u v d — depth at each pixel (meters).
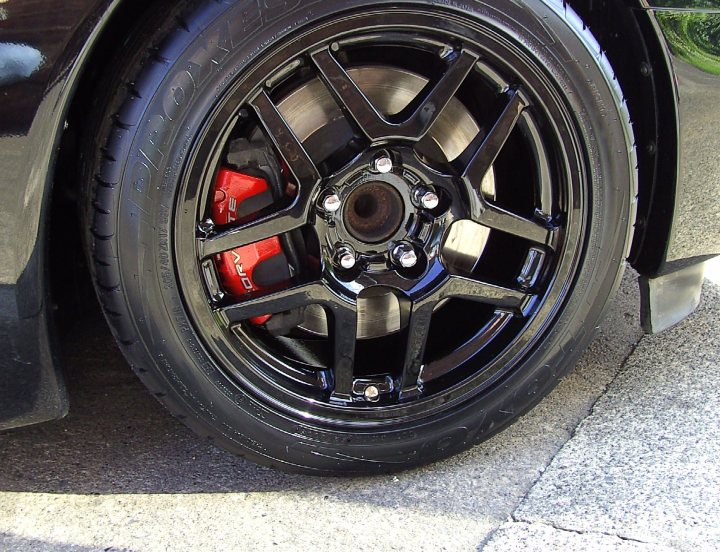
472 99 1.45
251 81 1.30
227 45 1.28
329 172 1.37
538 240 1.46
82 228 1.33
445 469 1.51
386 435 1.46
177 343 1.35
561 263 1.47
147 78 1.27
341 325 1.42
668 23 1.44
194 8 1.27
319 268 1.40
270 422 1.42
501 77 1.39
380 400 1.46
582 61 1.39
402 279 1.43
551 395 1.67
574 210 1.45
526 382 1.50
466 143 1.46
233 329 1.38
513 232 1.45
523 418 1.62
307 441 1.44
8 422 1.35
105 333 1.82
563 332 1.50
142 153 1.28
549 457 1.53
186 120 1.28
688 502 1.44
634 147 1.45
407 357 1.46
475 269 1.53
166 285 1.32
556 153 1.43
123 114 1.27
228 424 1.41
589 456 1.53
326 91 1.36
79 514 1.43
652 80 1.48
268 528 1.41
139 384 1.69
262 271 1.39
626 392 1.68
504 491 1.47
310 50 1.31
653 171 1.54
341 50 1.34
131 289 1.32
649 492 1.46
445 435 1.49
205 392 1.38
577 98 1.40
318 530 1.40
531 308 1.48
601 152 1.43
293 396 1.42
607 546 1.37
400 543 1.38
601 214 1.46
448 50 1.37
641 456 1.53
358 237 1.41
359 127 1.35
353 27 1.31
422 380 1.47
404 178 1.40
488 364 1.48
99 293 1.33
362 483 1.49
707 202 1.58
